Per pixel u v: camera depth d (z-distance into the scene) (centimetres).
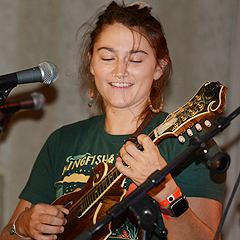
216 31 988
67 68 1004
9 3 1007
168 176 454
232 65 941
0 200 1009
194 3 988
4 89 495
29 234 528
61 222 516
